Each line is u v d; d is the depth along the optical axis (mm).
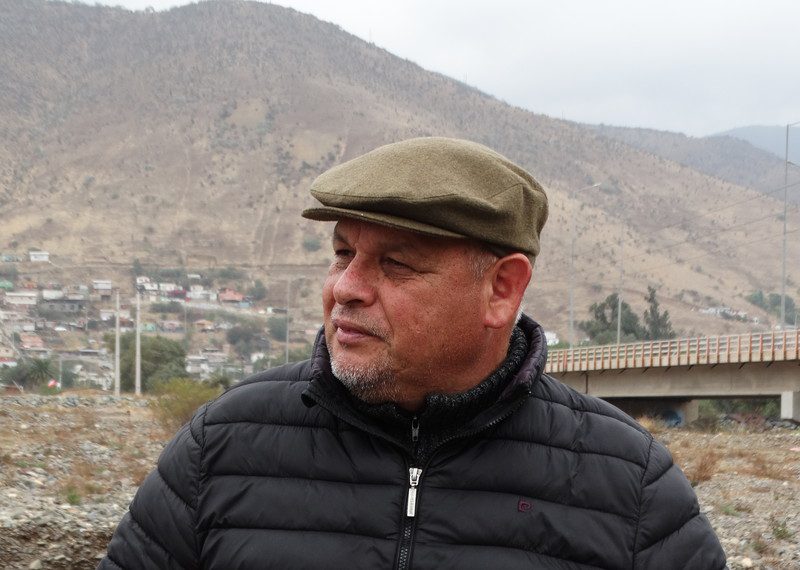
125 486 13891
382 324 1656
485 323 1689
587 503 1762
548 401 1870
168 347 61125
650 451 1877
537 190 1744
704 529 1854
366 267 1668
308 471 1762
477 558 1684
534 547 1713
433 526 1702
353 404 1774
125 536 1854
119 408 28797
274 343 193625
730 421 38031
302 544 1701
